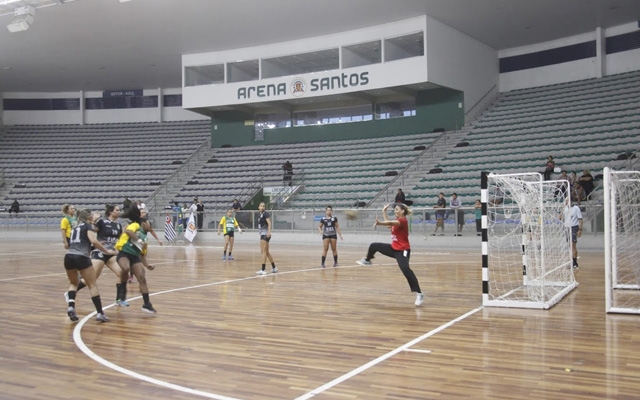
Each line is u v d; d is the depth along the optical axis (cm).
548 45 3050
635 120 2461
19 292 1095
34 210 3244
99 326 768
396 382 505
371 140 3094
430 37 2678
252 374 537
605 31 2873
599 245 1845
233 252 2061
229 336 698
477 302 929
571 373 525
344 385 499
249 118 3494
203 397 472
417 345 640
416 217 2166
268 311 867
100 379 526
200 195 3012
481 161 2556
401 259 898
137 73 3719
